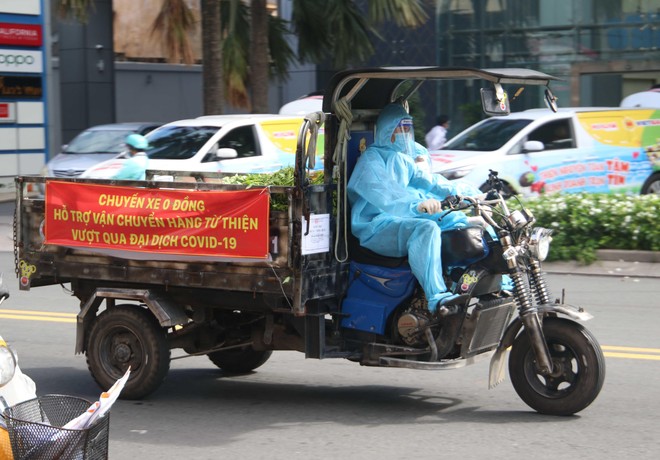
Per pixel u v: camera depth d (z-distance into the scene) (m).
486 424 7.70
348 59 25.84
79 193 8.46
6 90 28.84
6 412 5.22
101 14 33.28
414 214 7.88
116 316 8.46
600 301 13.02
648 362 9.71
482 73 7.43
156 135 18.17
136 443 7.36
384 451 7.06
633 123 19.98
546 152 18.78
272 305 7.94
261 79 25.27
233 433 7.60
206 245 7.95
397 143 8.22
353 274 8.16
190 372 9.77
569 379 7.71
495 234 7.86
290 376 9.55
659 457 6.85
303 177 7.60
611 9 29.25
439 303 7.59
